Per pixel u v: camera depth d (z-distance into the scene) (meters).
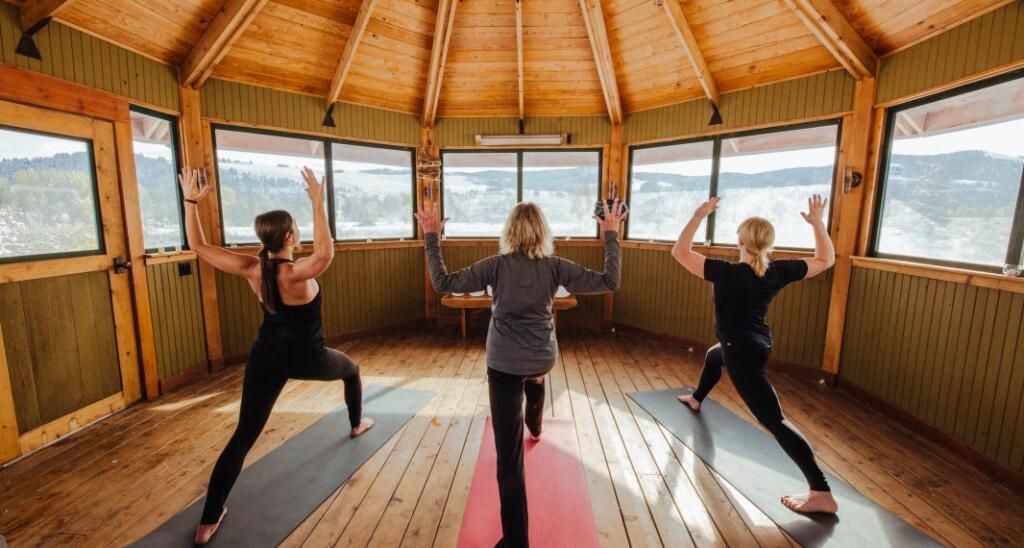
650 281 4.93
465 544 1.79
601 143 5.07
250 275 1.89
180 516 1.96
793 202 3.88
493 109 5.06
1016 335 2.22
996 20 2.41
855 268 3.40
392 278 5.15
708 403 3.19
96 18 2.80
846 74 3.41
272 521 1.92
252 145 4.07
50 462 2.40
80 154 2.80
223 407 3.11
